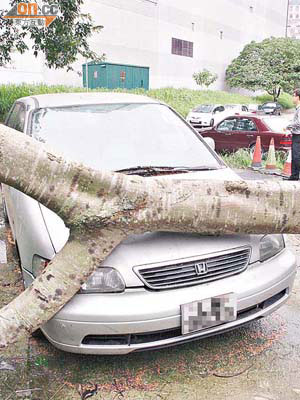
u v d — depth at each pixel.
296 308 3.45
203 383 2.55
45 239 2.60
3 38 10.02
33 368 2.67
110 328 2.32
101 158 3.31
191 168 3.36
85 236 2.36
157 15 30.58
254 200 2.50
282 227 2.55
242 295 2.55
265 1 46.03
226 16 39.50
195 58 35.94
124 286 2.37
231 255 2.61
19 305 2.32
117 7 26.75
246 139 10.31
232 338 3.01
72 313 2.31
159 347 2.43
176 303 2.38
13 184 2.29
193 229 2.49
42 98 4.11
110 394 2.46
